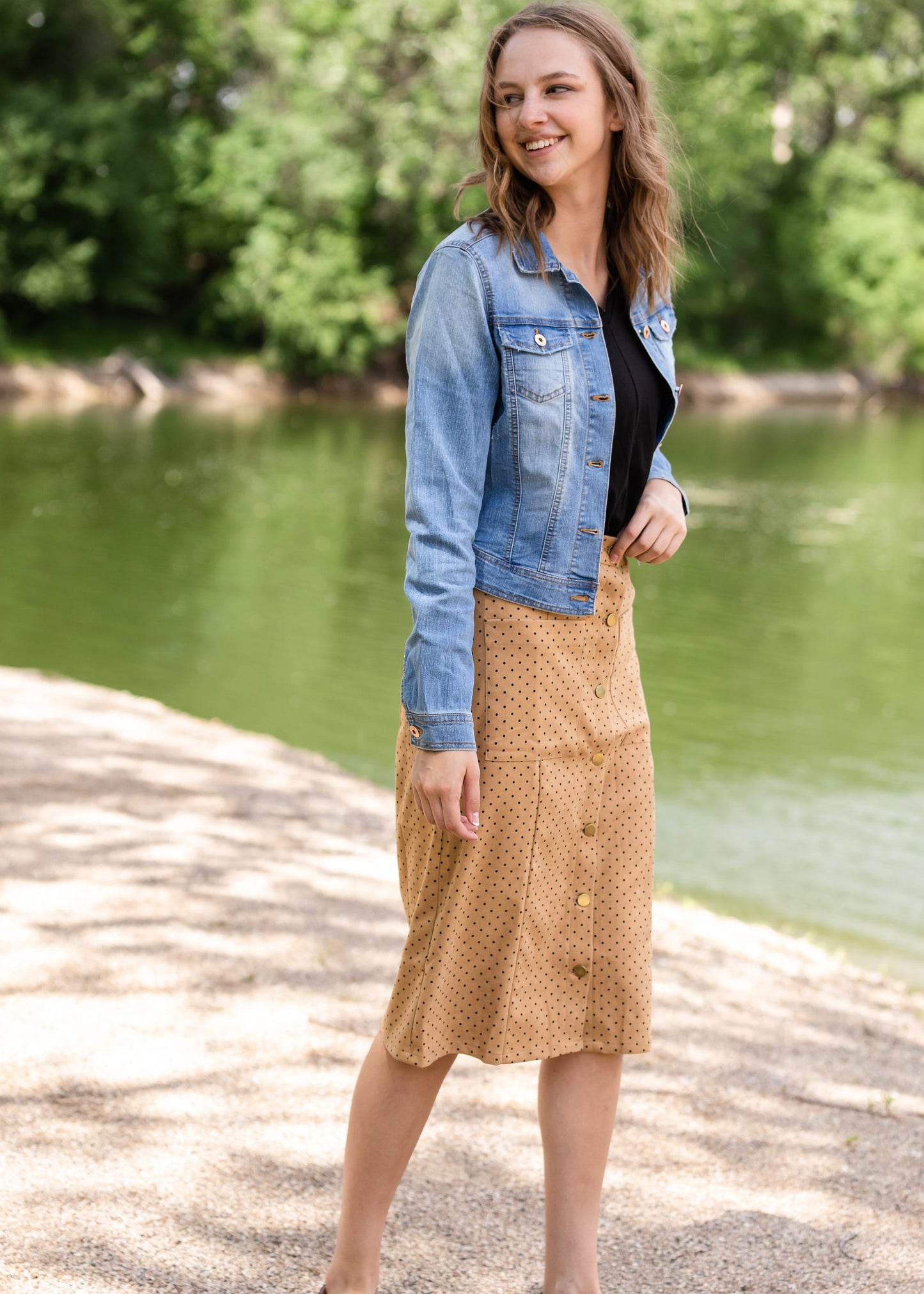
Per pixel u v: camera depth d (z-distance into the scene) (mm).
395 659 9367
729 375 40375
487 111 1875
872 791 7020
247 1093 2670
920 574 14023
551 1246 1970
